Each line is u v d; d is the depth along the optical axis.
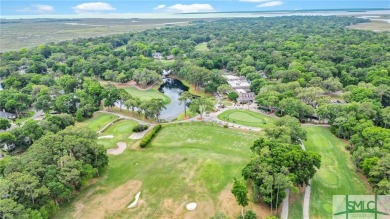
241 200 70.75
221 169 95.88
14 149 113.94
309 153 85.56
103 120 143.12
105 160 94.50
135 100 148.12
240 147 111.25
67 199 81.81
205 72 191.25
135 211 78.38
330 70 192.00
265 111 149.00
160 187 88.06
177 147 112.44
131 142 117.69
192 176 92.88
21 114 156.88
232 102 165.62
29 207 71.06
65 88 184.75
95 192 86.19
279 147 86.69
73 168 81.00
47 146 88.00
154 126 131.12
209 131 126.00
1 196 68.56
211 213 76.75
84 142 91.00
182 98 149.62
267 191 74.25
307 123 132.00
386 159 79.81
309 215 75.12
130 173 95.69
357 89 148.62
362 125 106.31
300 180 80.25
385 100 146.25
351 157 96.44
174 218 75.50
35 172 76.44
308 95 144.75
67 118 129.38
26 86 184.62
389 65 193.25
